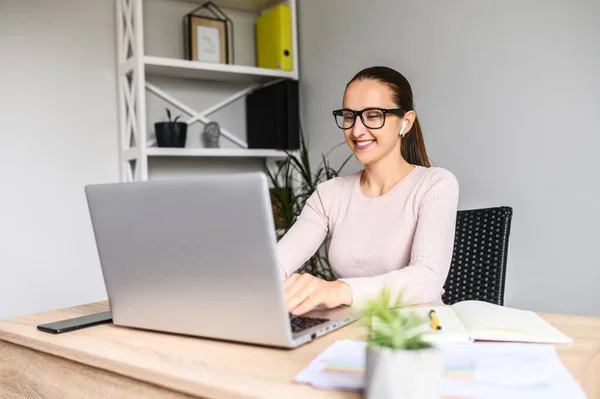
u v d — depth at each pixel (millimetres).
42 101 2844
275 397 711
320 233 1757
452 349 853
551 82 2203
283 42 3248
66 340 1058
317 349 922
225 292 946
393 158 1654
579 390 677
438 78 2635
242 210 885
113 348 986
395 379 609
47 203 2855
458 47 2537
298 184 3320
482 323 935
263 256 886
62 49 2898
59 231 2887
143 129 2820
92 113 2982
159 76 3184
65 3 2906
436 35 2629
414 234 1558
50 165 2865
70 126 2920
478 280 1666
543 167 2242
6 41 2752
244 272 912
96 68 2992
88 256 2965
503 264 1646
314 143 3295
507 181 2375
